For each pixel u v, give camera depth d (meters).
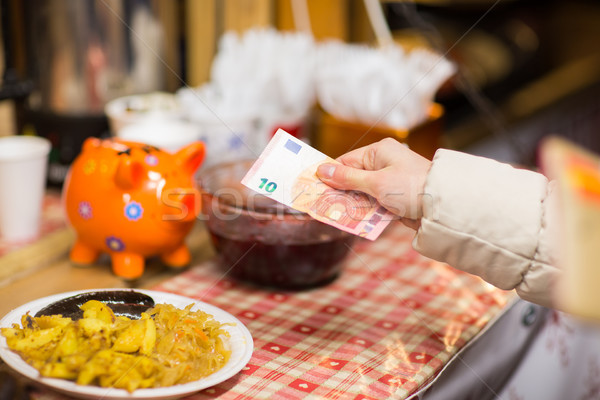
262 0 1.70
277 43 1.36
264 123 1.28
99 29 1.28
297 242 0.93
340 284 1.05
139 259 0.99
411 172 0.84
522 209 0.79
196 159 1.00
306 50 1.37
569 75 2.59
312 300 0.99
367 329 0.91
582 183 0.51
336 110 1.23
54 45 1.26
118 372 0.67
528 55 2.37
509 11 2.44
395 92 1.19
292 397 0.74
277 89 1.28
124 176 0.92
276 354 0.83
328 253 0.96
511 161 1.83
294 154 0.89
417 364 0.83
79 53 1.28
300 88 1.29
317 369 0.80
